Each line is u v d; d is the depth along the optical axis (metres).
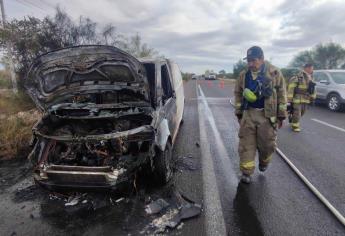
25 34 10.08
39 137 3.52
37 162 3.34
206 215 3.11
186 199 3.45
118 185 3.12
